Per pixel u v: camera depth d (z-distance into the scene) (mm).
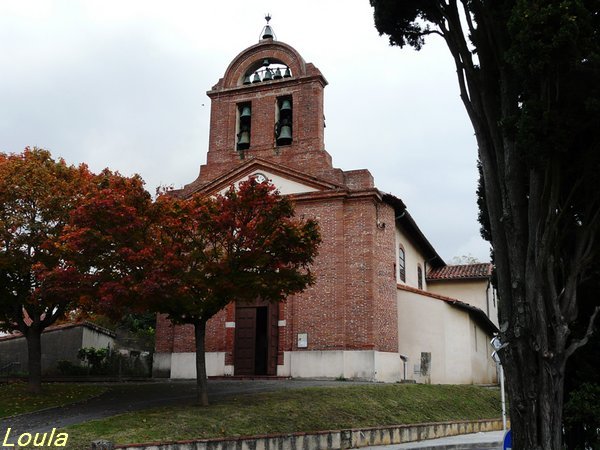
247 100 28969
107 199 16609
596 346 11453
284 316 25625
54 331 30438
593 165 10156
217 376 25750
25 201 19672
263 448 14914
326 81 28484
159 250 16781
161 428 14320
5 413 16594
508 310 11227
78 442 13188
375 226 25984
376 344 24500
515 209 11195
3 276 20172
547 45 9352
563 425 11117
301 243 17625
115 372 28656
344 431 16734
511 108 11406
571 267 10789
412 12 13047
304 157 27125
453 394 23219
